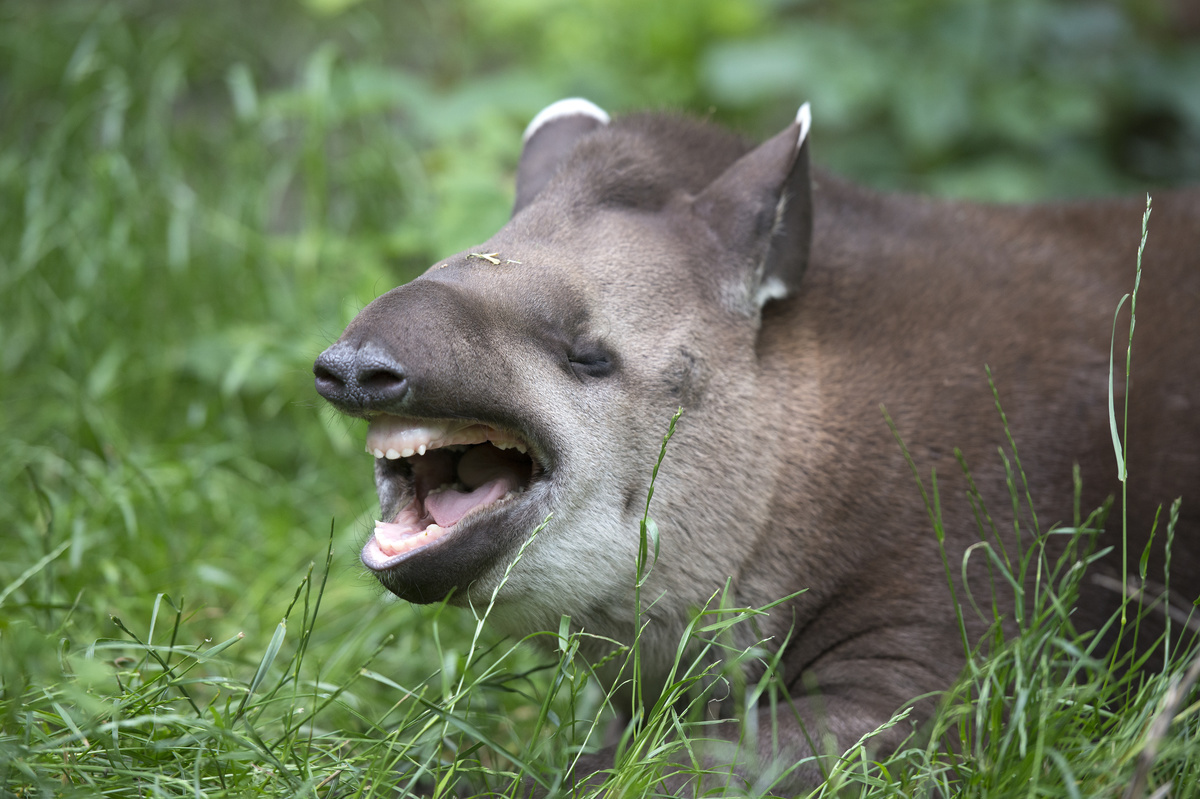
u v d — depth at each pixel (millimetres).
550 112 6996
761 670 6047
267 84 12703
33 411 9438
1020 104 12539
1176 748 4781
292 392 9570
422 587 5391
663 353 5797
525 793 5434
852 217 6824
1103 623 6098
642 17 13078
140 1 12320
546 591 5656
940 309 6438
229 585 7379
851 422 6141
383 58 13086
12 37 11680
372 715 6160
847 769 5051
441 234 10164
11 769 4453
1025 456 6137
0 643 5484
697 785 4945
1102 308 6508
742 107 12914
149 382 9750
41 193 10227
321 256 10320
